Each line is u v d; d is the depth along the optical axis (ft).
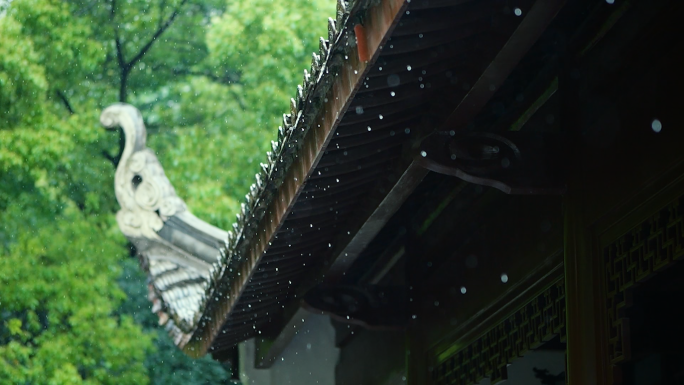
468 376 25.54
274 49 67.10
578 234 19.08
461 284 25.93
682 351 22.38
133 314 66.74
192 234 40.63
